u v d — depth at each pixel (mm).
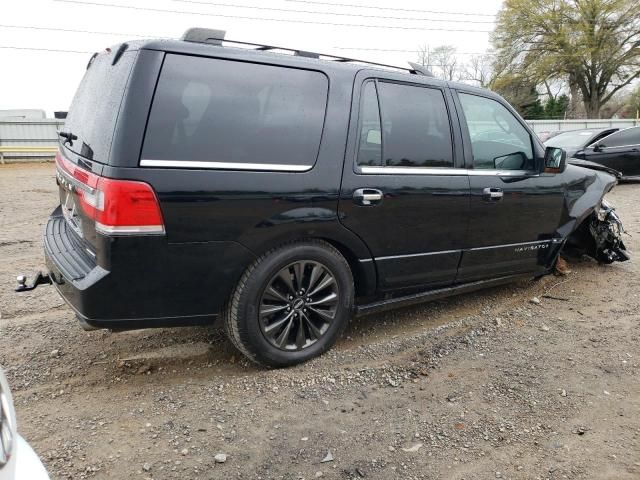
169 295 2807
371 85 3434
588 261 5867
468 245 3953
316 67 3209
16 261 5645
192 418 2740
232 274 2943
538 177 4352
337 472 2377
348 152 3248
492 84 40094
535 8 36469
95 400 2893
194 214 2752
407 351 3615
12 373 3145
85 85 3416
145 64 2678
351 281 3436
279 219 3000
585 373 3338
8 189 11789
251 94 2957
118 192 2578
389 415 2834
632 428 2771
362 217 3318
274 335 3180
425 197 3592
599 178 5180
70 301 2836
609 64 37000
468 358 3525
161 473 2322
